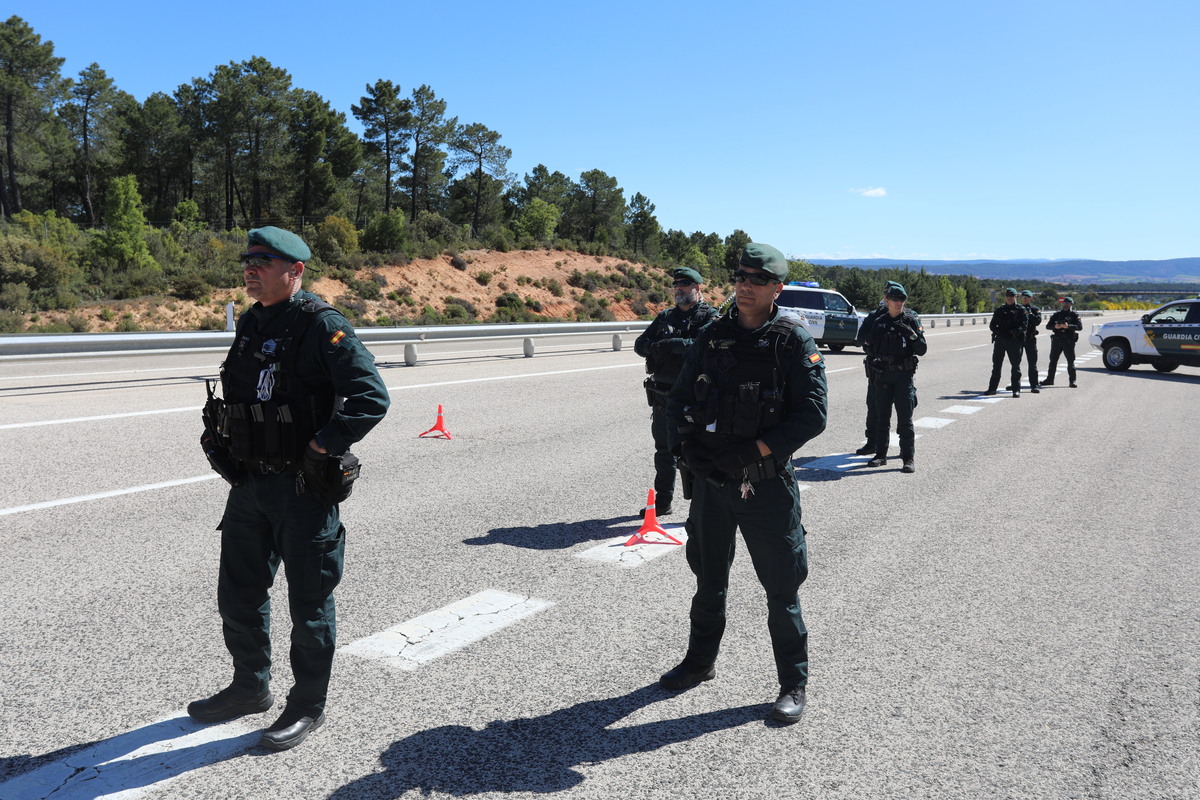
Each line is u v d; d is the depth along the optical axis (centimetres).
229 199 7588
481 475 701
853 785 263
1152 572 494
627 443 858
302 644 277
